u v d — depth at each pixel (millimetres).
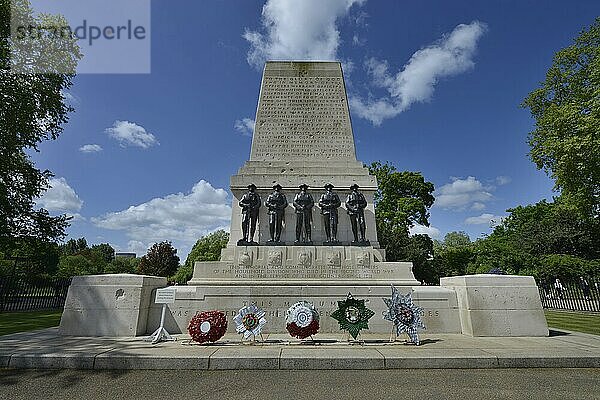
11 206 25062
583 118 23031
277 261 14031
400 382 6859
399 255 37812
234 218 16578
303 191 15672
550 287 26781
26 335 11242
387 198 48312
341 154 18391
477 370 7684
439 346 9227
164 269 63344
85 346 9102
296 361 7797
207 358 7793
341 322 9641
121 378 7113
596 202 27531
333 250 14344
